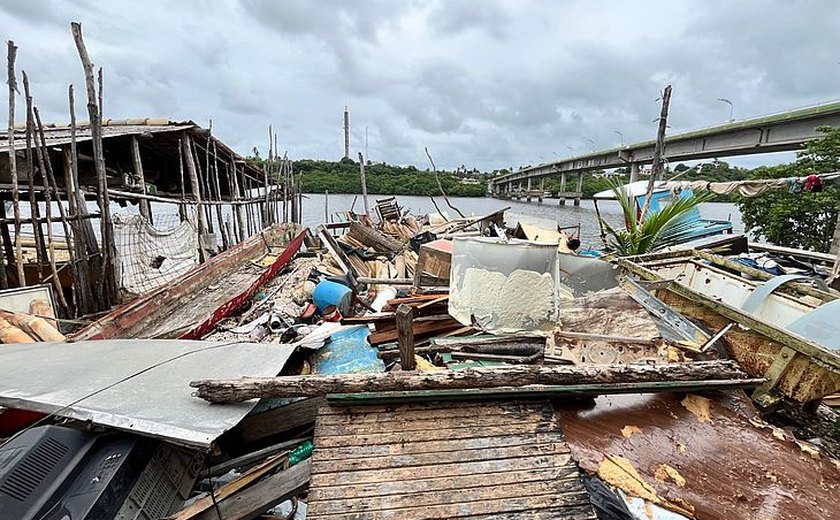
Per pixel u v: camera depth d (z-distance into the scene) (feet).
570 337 13.25
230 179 50.49
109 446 8.32
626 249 31.89
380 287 27.20
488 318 12.81
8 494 6.88
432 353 13.41
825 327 13.32
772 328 13.30
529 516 7.54
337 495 7.82
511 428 9.25
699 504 8.11
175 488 9.11
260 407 11.19
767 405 13.35
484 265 12.75
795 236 41.55
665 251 26.48
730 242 30.89
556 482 8.16
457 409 9.66
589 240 58.03
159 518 8.43
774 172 43.16
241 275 30.32
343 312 21.93
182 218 36.88
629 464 8.82
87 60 21.42
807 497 8.33
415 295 18.67
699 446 9.37
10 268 25.86
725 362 11.28
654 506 8.04
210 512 8.63
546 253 12.48
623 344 13.07
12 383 9.86
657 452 9.17
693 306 17.10
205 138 38.81
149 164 48.65
